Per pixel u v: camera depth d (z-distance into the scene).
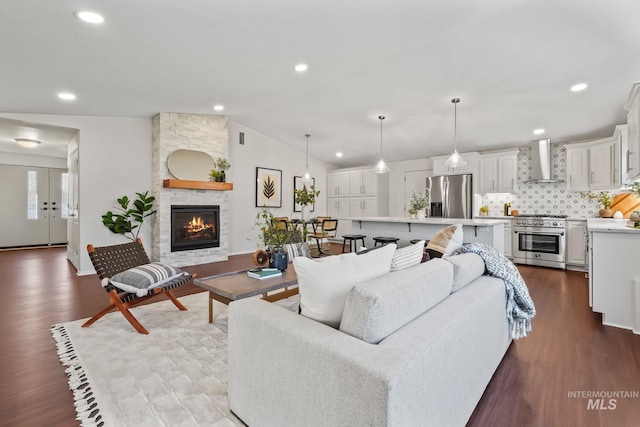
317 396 1.14
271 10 2.19
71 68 2.92
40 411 1.64
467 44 3.04
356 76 3.79
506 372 2.05
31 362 2.13
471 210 6.22
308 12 2.26
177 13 2.13
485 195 6.56
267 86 4.02
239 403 1.55
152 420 1.57
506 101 4.37
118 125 5.07
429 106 4.74
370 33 2.68
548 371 2.07
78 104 4.12
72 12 2.00
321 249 7.21
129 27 2.25
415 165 7.55
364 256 1.55
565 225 5.28
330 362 1.09
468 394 1.54
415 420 1.05
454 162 4.29
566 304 3.46
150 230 5.38
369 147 7.14
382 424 0.94
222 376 1.98
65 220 8.13
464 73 3.67
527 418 1.61
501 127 5.29
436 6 2.33
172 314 3.06
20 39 2.31
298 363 1.21
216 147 5.75
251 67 3.31
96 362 2.13
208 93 4.17
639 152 2.53
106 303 3.39
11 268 5.15
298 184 7.98
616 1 2.37
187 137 5.41
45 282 4.26
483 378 1.76
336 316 1.41
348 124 5.90
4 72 2.93
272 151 7.36
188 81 3.60
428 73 3.71
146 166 5.33
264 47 2.83
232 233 6.62
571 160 5.40
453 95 4.29
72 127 4.68
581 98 4.12
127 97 4.00
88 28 2.22
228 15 2.22
